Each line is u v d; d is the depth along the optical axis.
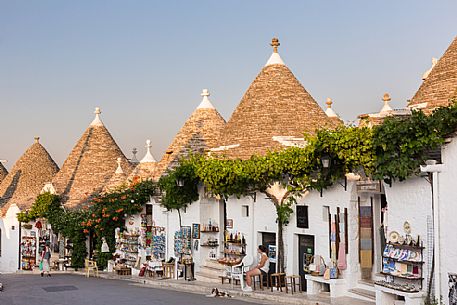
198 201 23.23
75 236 32.38
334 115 28.92
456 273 12.38
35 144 43.66
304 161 16.97
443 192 12.75
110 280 25.31
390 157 13.63
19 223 36.38
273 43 23.84
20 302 17.89
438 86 18.08
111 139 38.31
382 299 13.90
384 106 22.14
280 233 18.70
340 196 16.61
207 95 27.89
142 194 26.83
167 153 27.27
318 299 15.97
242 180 19.58
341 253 16.27
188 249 23.56
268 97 22.66
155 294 19.16
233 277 20.03
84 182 36.00
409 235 13.72
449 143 12.65
